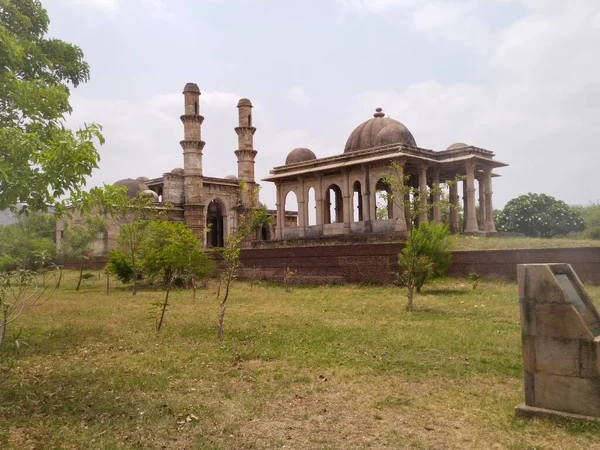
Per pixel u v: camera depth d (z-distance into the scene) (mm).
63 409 5957
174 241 17422
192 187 37938
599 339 4996
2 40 7934
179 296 19922
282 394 6430
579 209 41688
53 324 12531
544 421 5121
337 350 8758
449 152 28000
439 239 17984
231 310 14656
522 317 5398
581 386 5023
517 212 38219
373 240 25156
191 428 5301
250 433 5148
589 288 14969
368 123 31797
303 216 31594
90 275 29797
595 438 4672
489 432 5012
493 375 7023
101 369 7836
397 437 4957
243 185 13023
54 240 44750
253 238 36406
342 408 5867
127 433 5184
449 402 5961
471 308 13281
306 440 4934
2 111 8094
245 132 42156
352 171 28844
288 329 10945
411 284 13680
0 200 6496
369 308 14219
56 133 7648
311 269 23109
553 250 16672
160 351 9094
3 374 7523
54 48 10625
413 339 9383
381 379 6977
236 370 7656
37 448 4809
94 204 8805
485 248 21062
